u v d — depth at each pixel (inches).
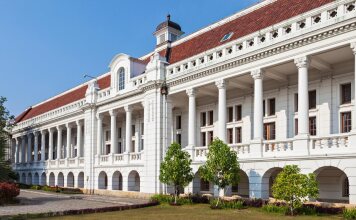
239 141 1235.2
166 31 1617.9
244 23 1230.9
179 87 1269.7
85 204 1117.1
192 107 1214.3
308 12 905.5
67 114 1958.7
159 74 1321.4
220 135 1104.2
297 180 788.6
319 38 878.4
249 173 1004.6
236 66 1072.2
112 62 1621.6
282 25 959.0
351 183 796.6
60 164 2025.1
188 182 1086.4
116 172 1562.5
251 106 1198.3
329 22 853.2
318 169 861.2
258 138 1002.1
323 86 1015.6
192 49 1385.3
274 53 972.6
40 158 2438.5
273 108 1146.0
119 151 1777.8
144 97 1392.7
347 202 921.5
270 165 956.0
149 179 1312.7
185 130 1438.2
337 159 823.7
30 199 1317.7
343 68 973.2
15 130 2541.8
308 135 895.7
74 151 2169.0
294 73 1071.6
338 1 847.1
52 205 1084.5
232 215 807.7
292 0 1102.4
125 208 976.9
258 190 978.7
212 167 964.0
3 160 1571.1
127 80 1525.6
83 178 1829.5
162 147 1301.7
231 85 1165.1
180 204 1062.4
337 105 979.9
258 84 1012.5
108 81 1868.8
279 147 959.0
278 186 807.1
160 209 964.0
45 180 2196.1
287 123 1090.1
